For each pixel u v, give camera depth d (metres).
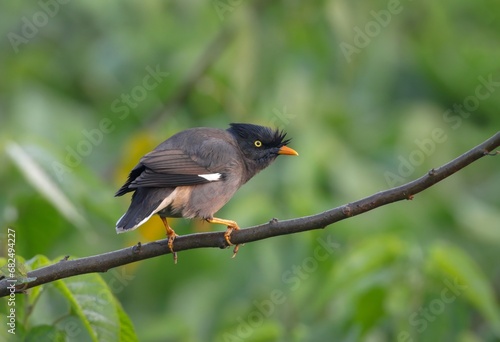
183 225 13.16
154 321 12.63
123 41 15.41
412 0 14.85
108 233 11.30
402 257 10.04
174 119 14.25
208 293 12.48
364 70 15.02
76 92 15.46
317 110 14.20
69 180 10.05
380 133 15.02
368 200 7.59
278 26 13.58
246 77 13.48
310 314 10.98
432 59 15.84
